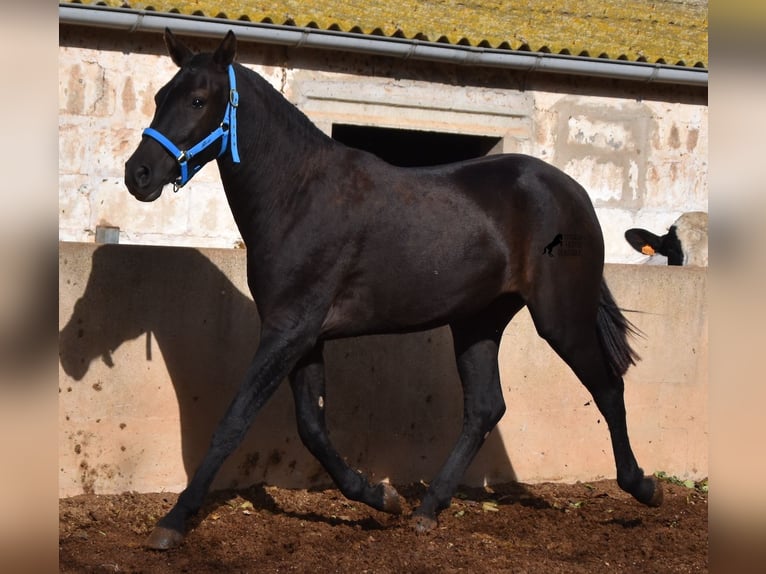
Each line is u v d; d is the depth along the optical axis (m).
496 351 6.25
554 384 7.42
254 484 6.67
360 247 5.56
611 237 10.81
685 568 5.26
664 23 11.52
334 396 6.83
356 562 5.14
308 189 5.53
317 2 9.89
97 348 6.28
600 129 10.72
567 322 5.95
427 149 12.77
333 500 6.56
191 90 5.25
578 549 5.60
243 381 5.38
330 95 9.74
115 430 6.31
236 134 5.39
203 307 6.52
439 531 5.84
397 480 7.01
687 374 7.78
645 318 7.67
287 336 5.41
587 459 7.51
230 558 5.14
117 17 8.77
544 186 5.93
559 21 10.98
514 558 5.34
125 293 6.34
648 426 7.69
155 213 9.41
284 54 9.59
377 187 5.64
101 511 5.94
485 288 5.80
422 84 10.05
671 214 11.01
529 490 7.21
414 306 5.67
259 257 5.50
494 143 10.48
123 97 9.25
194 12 9.09
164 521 5.23
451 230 5.66
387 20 9.95
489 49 9.79
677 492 7.30
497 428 7.28
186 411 6.48
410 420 7.05
